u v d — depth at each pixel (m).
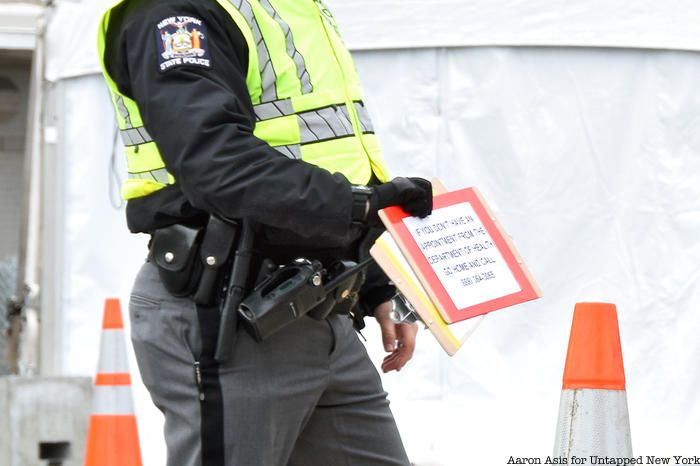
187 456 6.25
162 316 6.29
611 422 6.75
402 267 6.02
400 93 12.63
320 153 6.29
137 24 6.10
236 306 6.14
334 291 6.34
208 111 5.80
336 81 6.48
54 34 13.86
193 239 6.16
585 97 12.42
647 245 12.41
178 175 5.87
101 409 8.23
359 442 6.84
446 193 6.35
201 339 6.18
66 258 13.91
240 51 6.16
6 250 26.33
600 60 12.41
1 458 11.78
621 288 12.41
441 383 12.55
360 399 6.79
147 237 13.71
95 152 13.85
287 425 6.37
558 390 12.44
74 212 13.91
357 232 6.29
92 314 13.83
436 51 12.57
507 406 12.44
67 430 11.91
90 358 13.80
